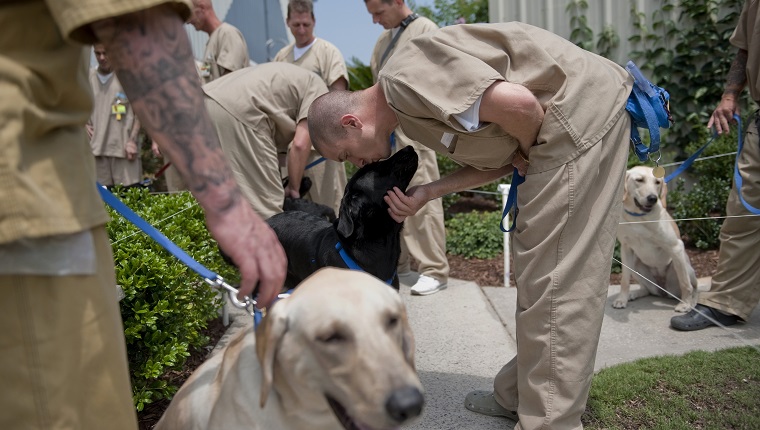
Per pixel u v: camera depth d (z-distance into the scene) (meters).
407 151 3.03
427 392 3.04
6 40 1.06
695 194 5.31
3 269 1.06
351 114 2.51
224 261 3.73
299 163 3.98
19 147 1.04
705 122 6.25
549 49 2.25
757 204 3.57
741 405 2.71
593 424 2.62
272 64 3.99
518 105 2.09
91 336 1.17
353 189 2.99
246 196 3.79
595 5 6.55
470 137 2.25
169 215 3.55
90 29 1.10
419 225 4.70
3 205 1.02
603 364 3.35
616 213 2.30
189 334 3.05
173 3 1.13
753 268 3.69
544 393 2.28
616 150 2.29
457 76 2.10
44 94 1.10
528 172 2.28
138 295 2.65
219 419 1.49
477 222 6.16
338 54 5.18
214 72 5.51
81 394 1.16
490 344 3.65
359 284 1.38
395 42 4.62
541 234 2.25
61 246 1.12
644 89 2.35
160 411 2.83
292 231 3.41
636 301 4.58
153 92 1.14
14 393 1.09
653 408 2.72
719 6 6.17
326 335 1.30
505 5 6.84
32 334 1.09
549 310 2.24
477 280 5.20
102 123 5.79
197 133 1.17
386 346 1.29
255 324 1.60
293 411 1.42
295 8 5.00
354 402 1.25
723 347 3.46
